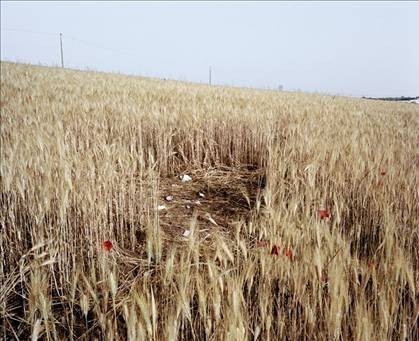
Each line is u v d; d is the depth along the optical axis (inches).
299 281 69.9
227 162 229.6
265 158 208.1
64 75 631.2
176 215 145.7
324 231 77.7
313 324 67.0
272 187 135.0
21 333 78.2
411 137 197.0
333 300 62.6
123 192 131.8
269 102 357.7
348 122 258.1
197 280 65.0
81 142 159.2
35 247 81.4
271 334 71.7
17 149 130.0
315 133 198.1
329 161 150.8
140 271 92.7
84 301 67.5
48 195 100.3
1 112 247.9
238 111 261.6
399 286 70.2
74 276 73.2
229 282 64.2
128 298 79.3
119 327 76.7
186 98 333.1
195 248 73.0
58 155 121.3
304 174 137.8
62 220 100.5
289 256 73.1
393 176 126.6
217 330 62.9
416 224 107.0
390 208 110.7
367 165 140.9
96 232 105.3
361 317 59.0
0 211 118.9
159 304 71.7
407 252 91.0
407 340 70.6
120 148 145.4
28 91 366.0
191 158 229.5
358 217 130.3
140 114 235.9
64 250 95.0
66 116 227.8
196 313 75.9
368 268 74.7
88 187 112.1
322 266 71.0
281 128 271.0
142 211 134.2
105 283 76.2
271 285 78.9
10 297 88.2
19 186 109.6
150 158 135.7
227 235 121.4
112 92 378.0
